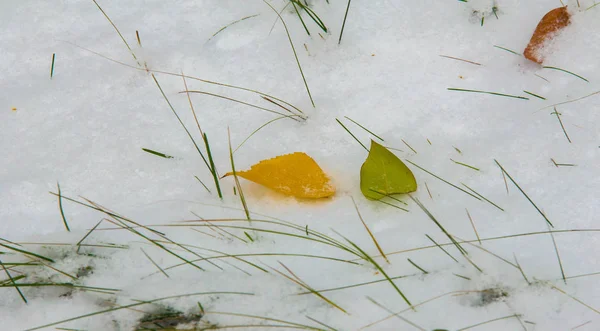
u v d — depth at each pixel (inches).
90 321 33.9
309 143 36.2
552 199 34.8
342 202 35.2
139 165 36.1
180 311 33.9
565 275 33.8
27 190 35.8
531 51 37.0
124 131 36.7
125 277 34.4
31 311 34.0
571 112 36.1
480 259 34.1
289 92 37.1
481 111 36.4
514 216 34.7
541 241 34.3
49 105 37.2
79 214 35.4
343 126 35.9
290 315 33.6
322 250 34.5
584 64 36.9
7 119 37.0
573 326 33.2
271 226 34.9
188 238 34.8
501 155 35.6
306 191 35.0
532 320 33.3
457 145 35.9
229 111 36.9
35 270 34.7
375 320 33.4
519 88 36.7
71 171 36.1
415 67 37.3
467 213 34.7
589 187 34.9
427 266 34.1
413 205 35.0
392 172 34.9
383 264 34.2
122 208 35.4
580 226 34.4
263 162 34.8
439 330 32.9
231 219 34.8
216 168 35.9
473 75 37.0
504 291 33.7
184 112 36.9
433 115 36.4
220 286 34.1
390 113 36.6
